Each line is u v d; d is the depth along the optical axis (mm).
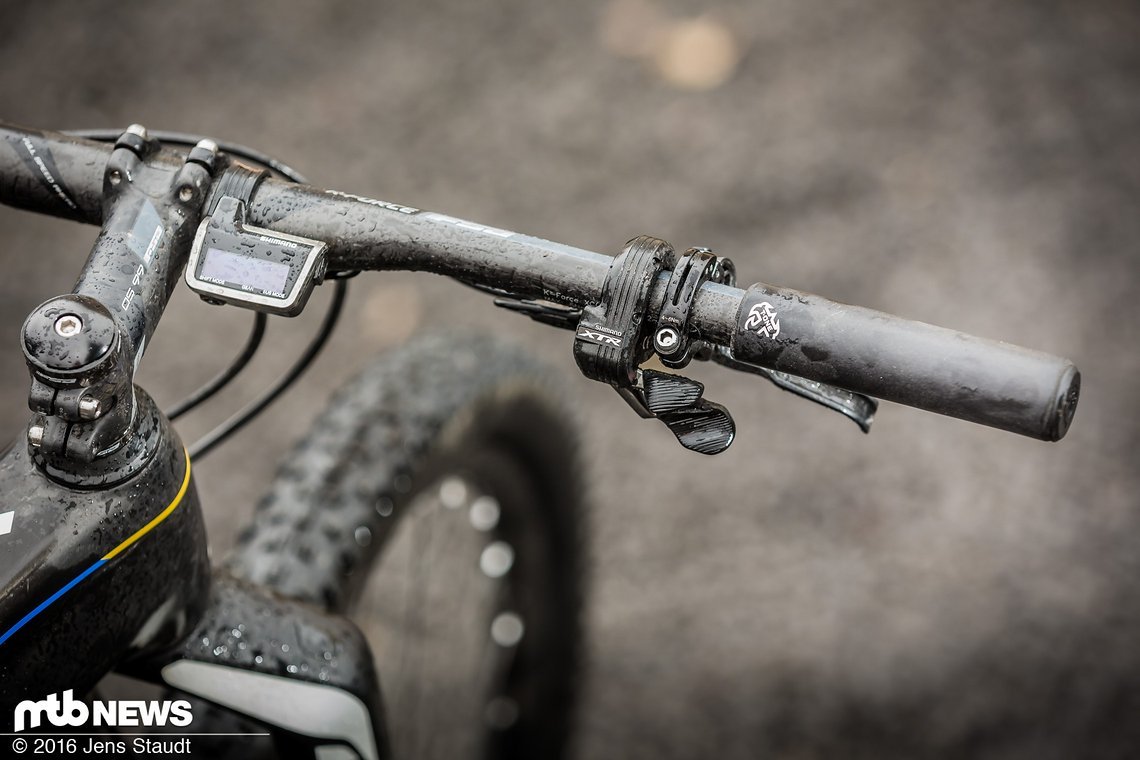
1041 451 2688
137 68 3410
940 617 2430
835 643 2404
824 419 2760
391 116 3352
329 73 3453
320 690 985
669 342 746
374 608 2371
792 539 2564
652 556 2545
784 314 719
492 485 1887
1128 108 3367
